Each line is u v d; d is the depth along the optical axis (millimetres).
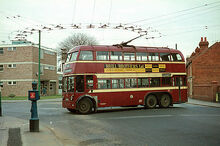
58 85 52875
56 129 10336
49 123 12047
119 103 17266
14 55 43469
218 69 34656
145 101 18422
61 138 8547
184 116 14031
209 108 19594
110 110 18422
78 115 15406
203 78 34844
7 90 43281
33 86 9328
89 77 16562
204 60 35000
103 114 15711
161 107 19281
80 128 10531
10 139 7812
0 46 43906
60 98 37344
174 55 19703
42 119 13570
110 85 17078
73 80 16250
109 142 7797
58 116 14938
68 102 16453
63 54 55656
